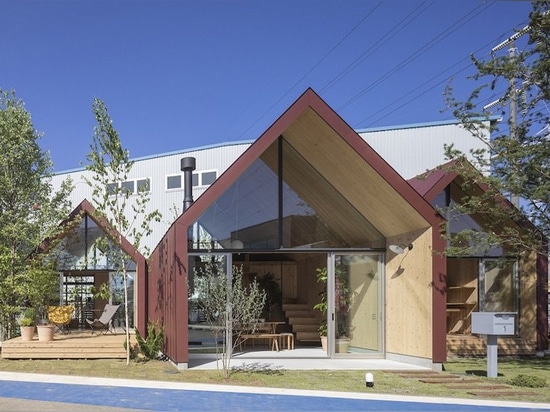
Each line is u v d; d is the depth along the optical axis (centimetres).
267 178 1223
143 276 1442
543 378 984
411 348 1128
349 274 1238
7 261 1262
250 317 978
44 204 1366
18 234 1298
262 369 1055
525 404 755
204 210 1072
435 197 1337
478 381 946
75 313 1619
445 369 1088
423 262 1091
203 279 1030
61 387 855
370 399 780
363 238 1249
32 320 1252
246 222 1189
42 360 1164
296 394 810
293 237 1216
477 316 1008
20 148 1367
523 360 1273
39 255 1320
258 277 1734
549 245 1184
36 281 1263
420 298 1100
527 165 1093
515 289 1393
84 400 761
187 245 1059
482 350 1358
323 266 1355
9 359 1175
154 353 1166
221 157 2250
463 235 1118
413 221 1117
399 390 858
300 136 1160
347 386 886
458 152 1189
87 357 1181
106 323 1423
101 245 1128
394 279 1212
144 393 810
